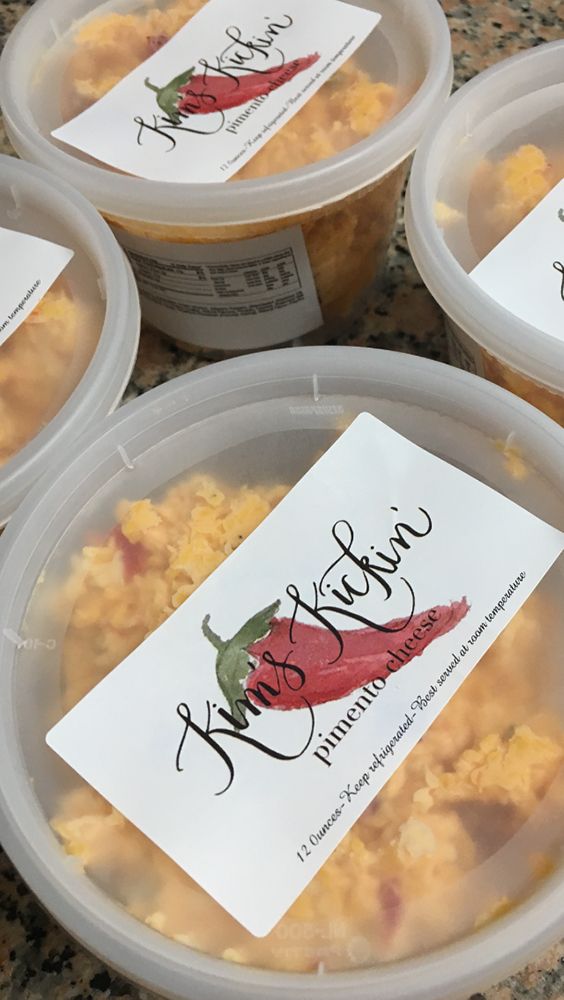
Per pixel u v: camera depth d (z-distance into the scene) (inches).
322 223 8.5
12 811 6.1
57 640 7.0
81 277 8.4
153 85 9.2
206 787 6.3
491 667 6.6
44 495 7.2
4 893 7.6
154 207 8.1
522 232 8.1
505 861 6.1
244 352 10.0
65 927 5.9
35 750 6.6
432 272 7.8
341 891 6.1
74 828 6.3
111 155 8.8
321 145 8.6
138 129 8.9
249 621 6.8
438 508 7.1
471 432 7.4
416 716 6.4
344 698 6.5
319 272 9.0
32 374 8.0
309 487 7.2
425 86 8.4
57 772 6.5
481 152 8.7
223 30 9.4
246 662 6.6
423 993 5.6
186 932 6.0
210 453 7.6
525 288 7.8
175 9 9.8
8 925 7.4
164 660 6.7
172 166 8.6
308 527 7.1
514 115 8.8
